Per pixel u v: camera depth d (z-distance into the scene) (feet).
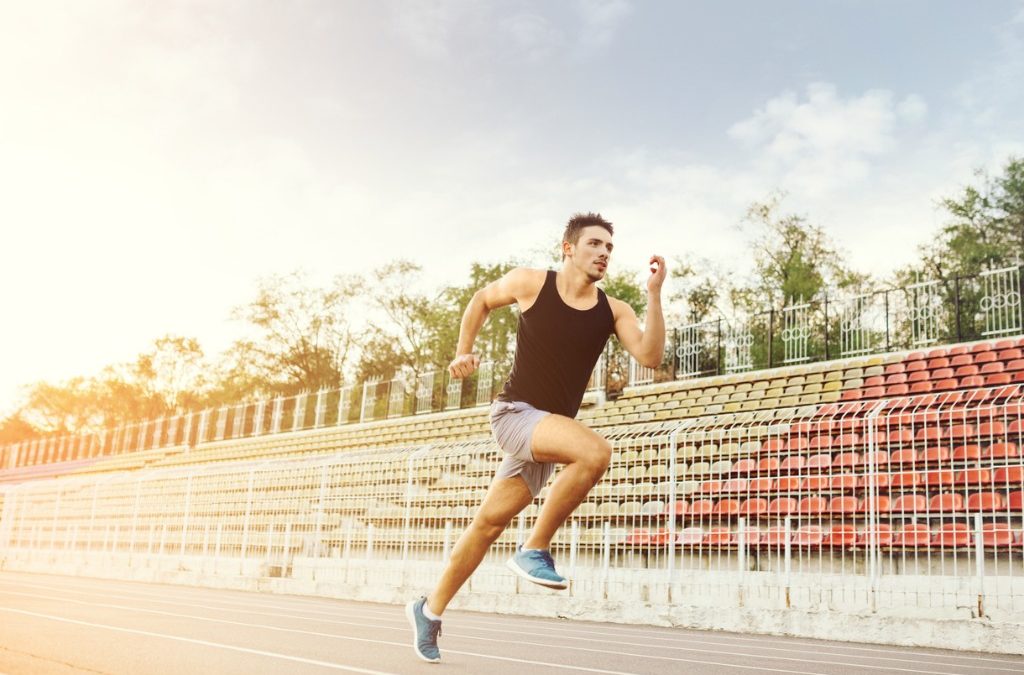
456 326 137.80
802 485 44.52
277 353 149.28
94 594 35.04
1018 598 30.45
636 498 47.39
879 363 53.47
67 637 15.55
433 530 46.14
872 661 20.27
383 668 12.37
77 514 75.56
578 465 10.67
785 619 30.58
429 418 80.53
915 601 31.86
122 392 191.31
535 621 33.14
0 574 58.75
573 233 11.30
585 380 11.59
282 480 56.65
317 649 15.24
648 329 10.73
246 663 12.50
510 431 11.24
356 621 25.53
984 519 38.47
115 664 11.84
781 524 43.96
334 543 52.21
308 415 102.58
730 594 33.58
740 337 62.23
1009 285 49.78
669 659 17.66
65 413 202.08
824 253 124.77
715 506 46.34
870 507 32.94
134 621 20.52
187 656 13.12
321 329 148.56
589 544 44.65
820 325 86.17
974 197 112.06
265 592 50.55
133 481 69.15
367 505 51.19
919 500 40.24
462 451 47.42
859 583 32.63
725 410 56.29
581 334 11.18
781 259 125.08
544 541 11.05
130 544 66.03
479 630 25.20
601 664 15.44
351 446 83.05
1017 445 40.55
